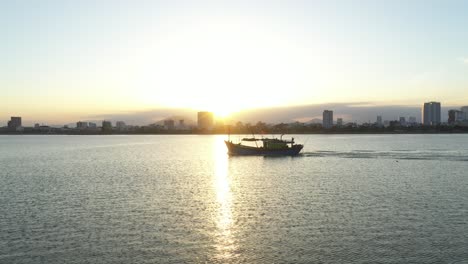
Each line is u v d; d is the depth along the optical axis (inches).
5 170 4672.7
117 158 6550.2
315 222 2128.4
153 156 7027.6
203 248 1747.0
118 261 1601.9
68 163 5610.2
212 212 2368.4
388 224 2078.0
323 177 3914.9
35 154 7529.5
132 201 2687.0
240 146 6638.8
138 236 1898.4
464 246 1744.6
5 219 2192.4
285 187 3304.6
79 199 2755.9
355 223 2102.6
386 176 3941.9
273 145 6619.1
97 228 2022.6
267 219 2199.8
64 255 1657.2
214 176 4087.1
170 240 1845.5
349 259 1619.1
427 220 2153.1
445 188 3193.9
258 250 1723.7
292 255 1665.8
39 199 2758.4
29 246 1754.4
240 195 2928.2
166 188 3257.9
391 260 1604.3
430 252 1680.6
